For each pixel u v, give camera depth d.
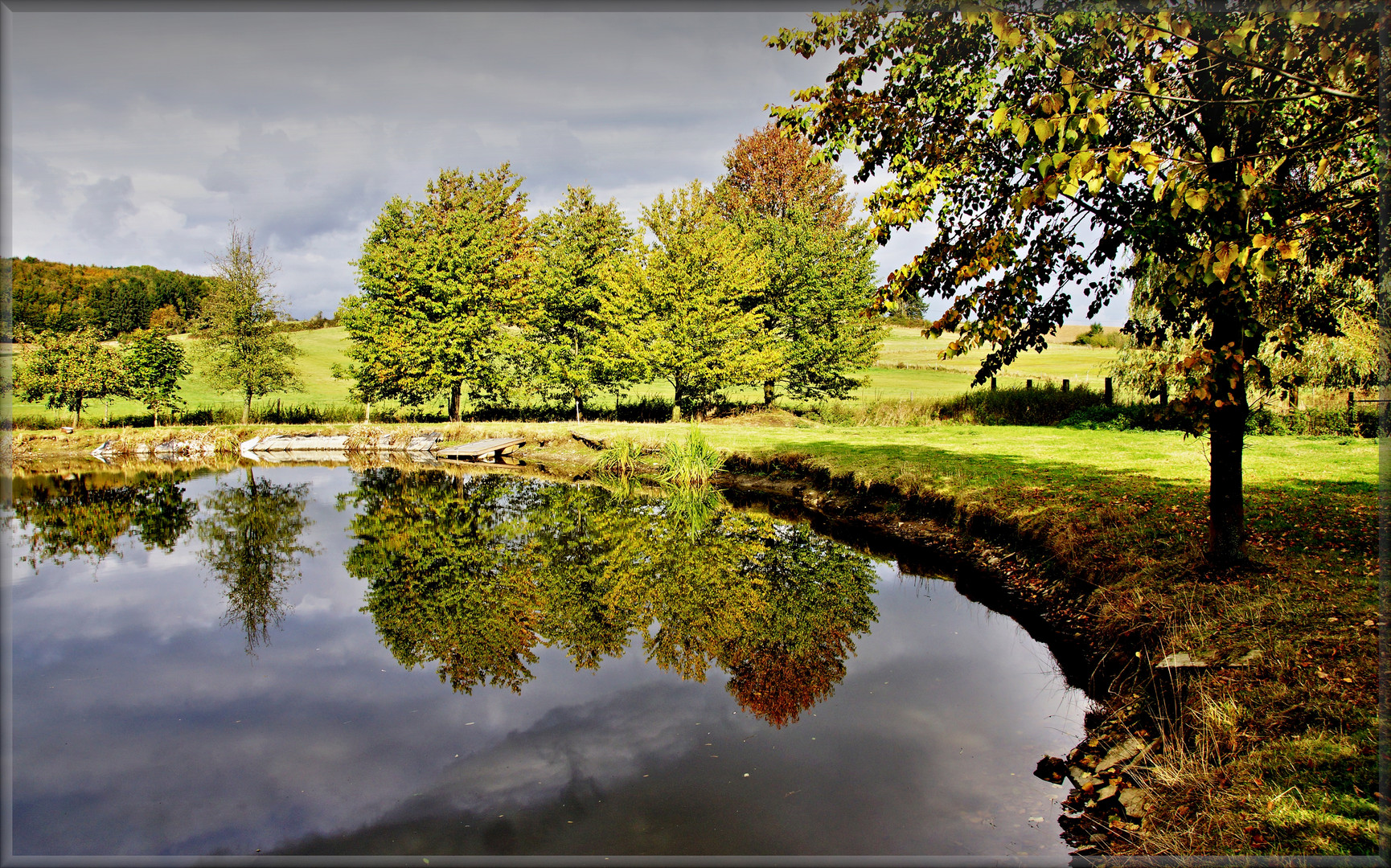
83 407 37.31
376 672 8.34
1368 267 5.59
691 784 5.56
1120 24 4.57
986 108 6.25
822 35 6.28
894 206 6.38
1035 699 6.66
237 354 33.72
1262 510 8.80
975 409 25.14
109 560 14.17
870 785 5.39
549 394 36.16
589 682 7.81
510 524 16.62
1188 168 4.45
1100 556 8.41
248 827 5.30
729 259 30.89
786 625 9.37
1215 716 4.88
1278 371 16.78
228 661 8.80
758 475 19.48
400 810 5.43
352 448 32.19
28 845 5.12
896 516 13.55
